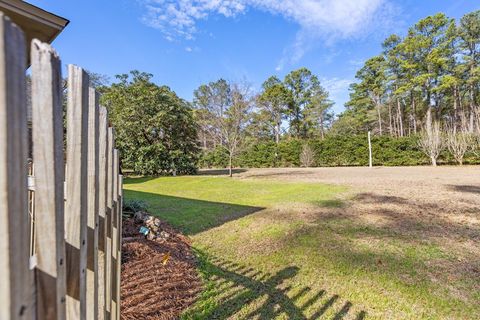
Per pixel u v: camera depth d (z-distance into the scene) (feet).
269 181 36.09
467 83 73.61
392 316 7.04
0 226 1.53
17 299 1.62
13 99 1.57
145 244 10.81
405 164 64.34
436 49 73.77
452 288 8.32
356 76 99.55
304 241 12.62
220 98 47.93
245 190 28.86
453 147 55.93
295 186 30.37
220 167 77.56
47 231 1.95
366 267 9.87
